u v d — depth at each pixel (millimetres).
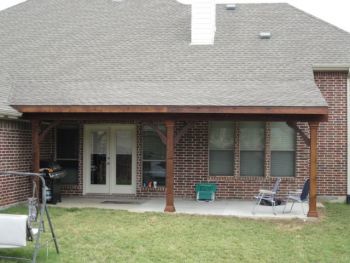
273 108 11945
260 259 8328
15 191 13266
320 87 14875
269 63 14906
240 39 16266
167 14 17891
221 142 15133
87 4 18844
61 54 16109
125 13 18125
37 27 17781
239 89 13359
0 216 7688
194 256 8422
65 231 10109
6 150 12812
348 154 14719
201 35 16109
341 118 14812
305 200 12375
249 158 15070
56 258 8117
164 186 15305
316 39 15953
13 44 16891
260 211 12781
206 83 13953
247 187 14867
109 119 12914
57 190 14055
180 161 15078
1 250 8562
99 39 16766
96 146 15742
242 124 15062
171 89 13539
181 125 15078
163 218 11633
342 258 8469
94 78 14594
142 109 12328
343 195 14766
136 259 8180
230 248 8977
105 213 12211
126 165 15617
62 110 12688
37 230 8188
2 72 15148
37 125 13266
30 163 14234
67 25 17734
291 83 13766
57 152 15797
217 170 15156
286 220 11664
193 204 13844
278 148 14969
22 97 13320
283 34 16359
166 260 8164
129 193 15555
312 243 9461
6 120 12781
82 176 15578
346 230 10664
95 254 8414
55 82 14469
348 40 15758
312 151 12016
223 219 11641
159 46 16125
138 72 14766
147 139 15445
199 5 16109
